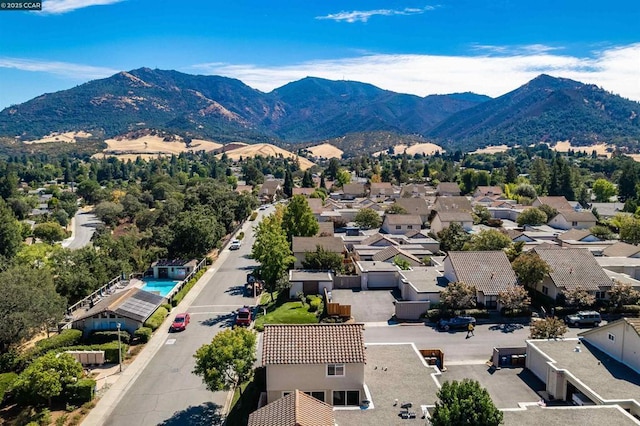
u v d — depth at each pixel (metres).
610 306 53.22
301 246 73.94
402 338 46.94
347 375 31.69
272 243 61.19
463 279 54.47
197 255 78.38
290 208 83.06
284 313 53.69
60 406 35.59
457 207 112.06
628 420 27.69
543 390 35.44
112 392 37.72
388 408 29.67
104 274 64.19
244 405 34.97
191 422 33.66
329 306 52.84
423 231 101.50
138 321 48.12
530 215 105.62
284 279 62.44
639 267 64.44
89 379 37.06
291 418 25.48
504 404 33.47
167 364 42.66
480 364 40.41
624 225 88.25
